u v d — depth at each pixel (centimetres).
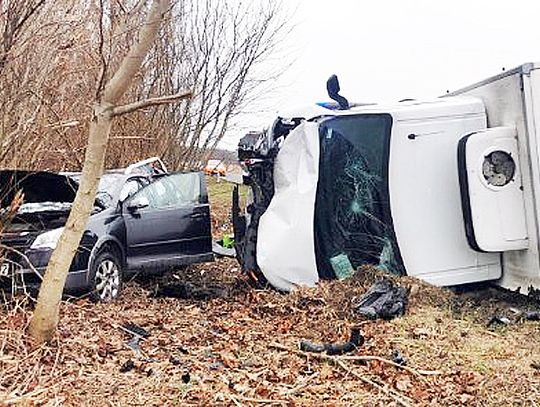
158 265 940
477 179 755
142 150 1552
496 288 834
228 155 1809
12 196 780
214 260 1082
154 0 518
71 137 968
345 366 564
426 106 813
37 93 723
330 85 877
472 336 661
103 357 575
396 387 521
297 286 809
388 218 805
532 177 733
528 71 725
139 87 1520
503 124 776
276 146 846
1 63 632
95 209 868
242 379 531
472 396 504
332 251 816
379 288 749
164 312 775
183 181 1012
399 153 807
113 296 850
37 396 472
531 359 588
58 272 559
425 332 668
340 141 820
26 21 650
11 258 722
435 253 805
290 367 568
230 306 813
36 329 558
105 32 672
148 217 931
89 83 904
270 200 858
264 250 816
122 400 482
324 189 820
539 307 760
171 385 513
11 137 704
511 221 754
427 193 807
